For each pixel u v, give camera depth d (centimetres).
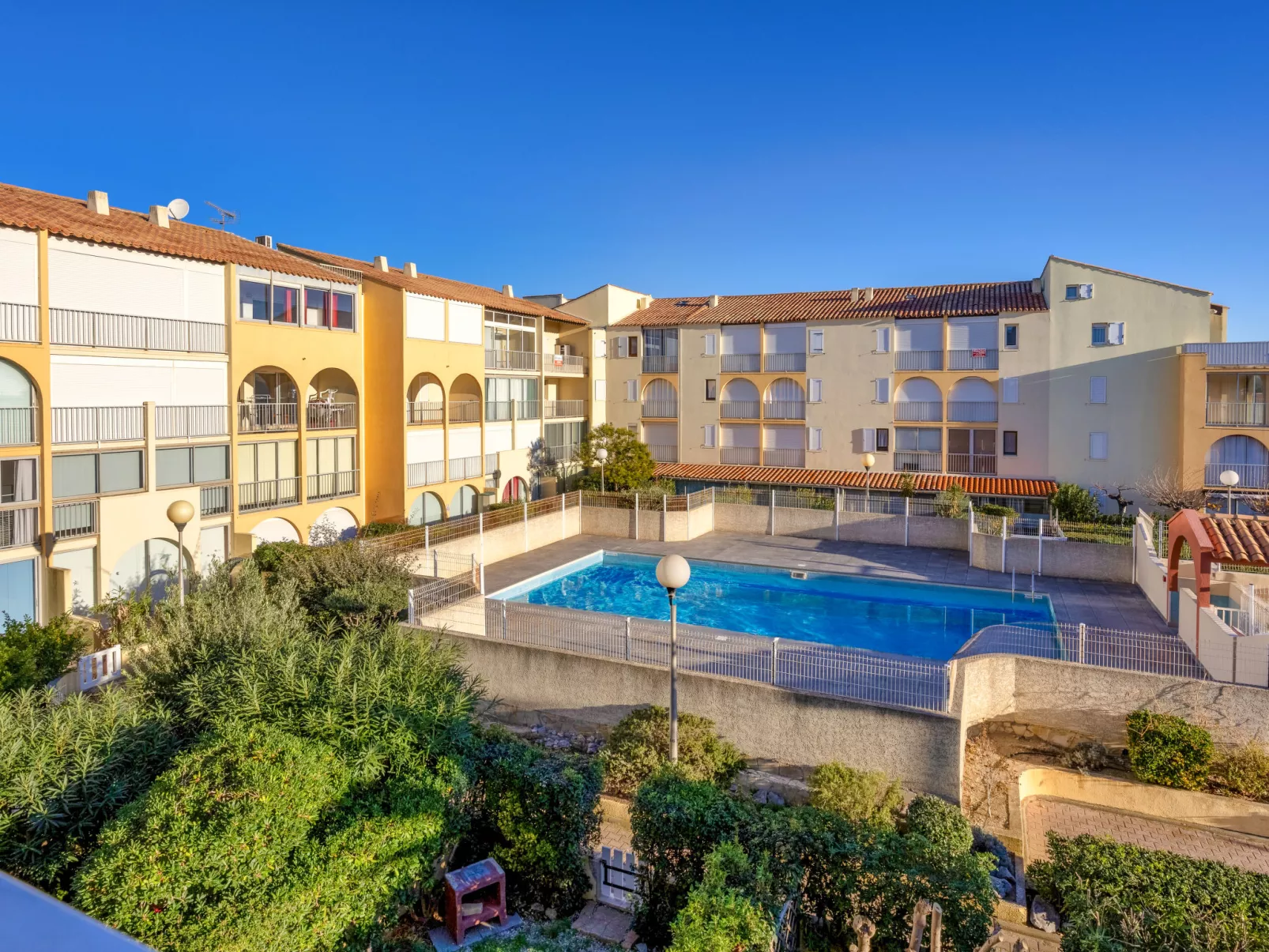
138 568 2383
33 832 875
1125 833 1503
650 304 5200
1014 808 1527
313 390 3275
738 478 4262
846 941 929
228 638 1352
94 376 2291
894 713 1526
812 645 1652
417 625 1902
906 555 3241
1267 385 3472
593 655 1800
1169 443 3634
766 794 1515
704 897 805
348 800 923
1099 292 3725
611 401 4781
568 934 956
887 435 4150
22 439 2122
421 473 3347
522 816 1048
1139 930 976
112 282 2350
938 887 911
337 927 801
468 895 1008
